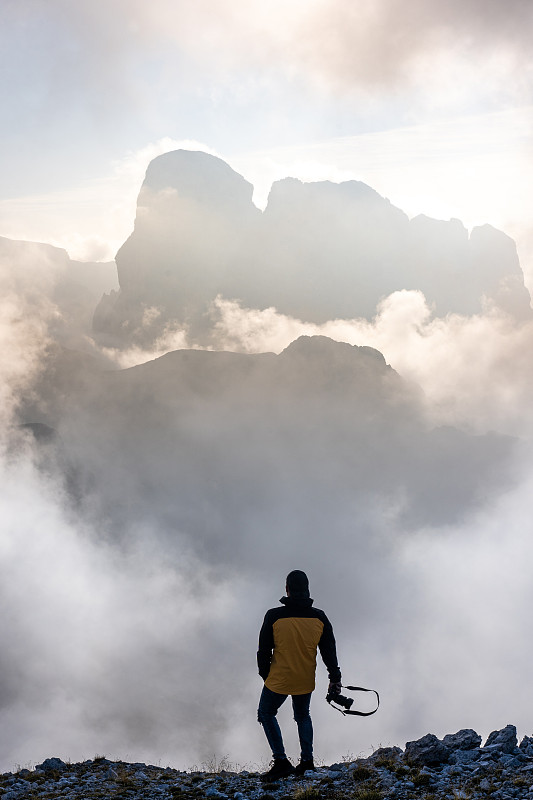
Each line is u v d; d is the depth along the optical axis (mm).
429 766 8945
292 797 8180
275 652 8898
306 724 9070
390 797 7859
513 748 9094
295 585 8953
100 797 9133
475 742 9375
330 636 8852
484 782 7855
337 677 8719
